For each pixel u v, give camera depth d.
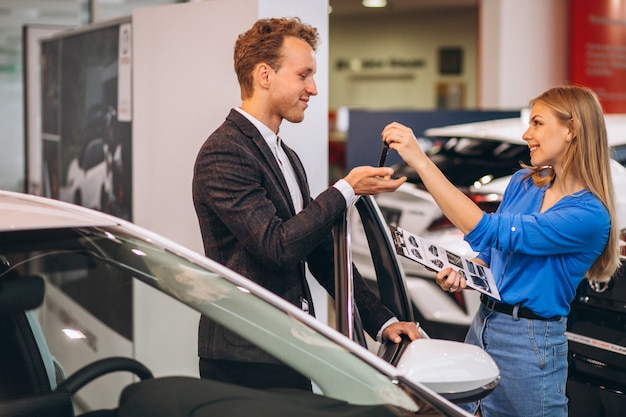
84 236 1.98
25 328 1.81
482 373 1.97
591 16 9.61
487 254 2.79
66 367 1.77
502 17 9.27
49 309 1.83
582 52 9.58
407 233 2.53
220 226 2.47
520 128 5.42
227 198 2.39
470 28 16.30
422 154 2.50
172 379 1.82
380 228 2.69
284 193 2.53
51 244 1.93
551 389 2.58
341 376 1.84
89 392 1.75
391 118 6.38
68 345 1.80
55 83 6.05
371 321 2.58
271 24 2.55
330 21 17.38
